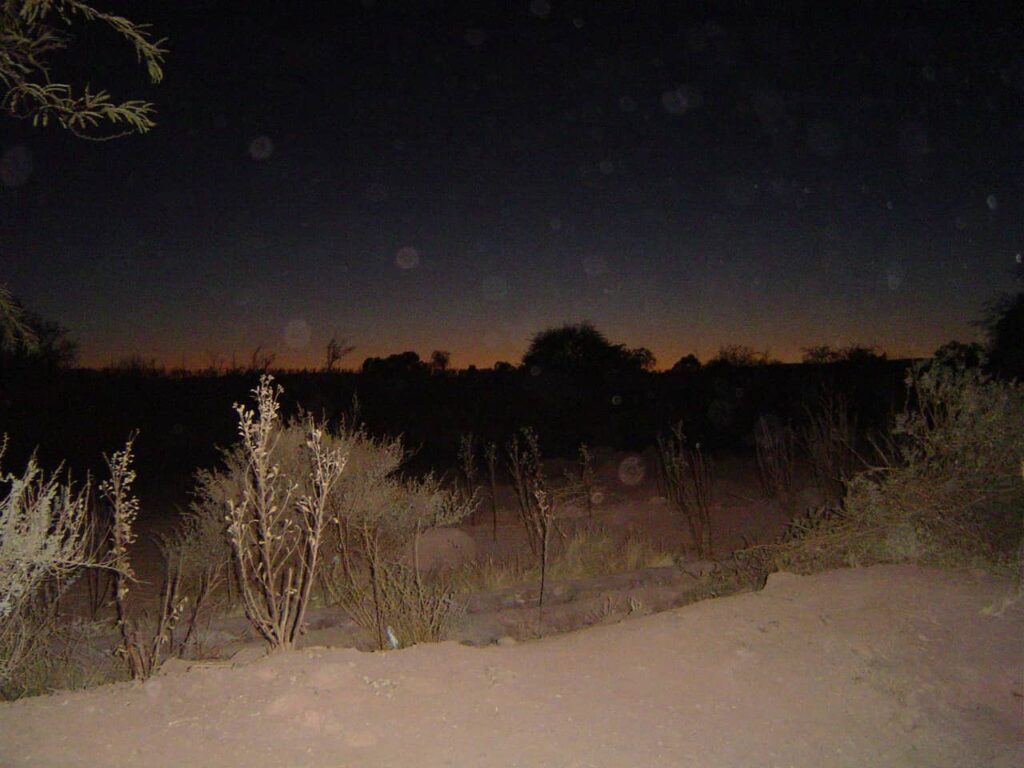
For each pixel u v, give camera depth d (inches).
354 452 355.3
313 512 235.8
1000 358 644.1
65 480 616.1
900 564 281.6
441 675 184.5
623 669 194.5
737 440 846.5
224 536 298.8
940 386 323.3
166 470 720.3
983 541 283.9
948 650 212.2
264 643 260.2
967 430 301.7
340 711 165.2
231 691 171.6
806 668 199.3
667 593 324.5
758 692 187.5
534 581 368.8
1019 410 301.3
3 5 165.5
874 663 204.4
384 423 1003.9
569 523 476.1
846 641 213.8
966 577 264.5
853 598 244.2
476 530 469.7
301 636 261.0
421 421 1053.8
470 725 163.8
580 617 306.8
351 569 323.0
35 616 231.9
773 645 210.7
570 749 158.2
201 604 265.6
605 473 662.5
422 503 370.6
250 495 238.8
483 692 178.1
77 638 244.1
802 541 309.6
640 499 551.8
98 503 484.4
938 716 184.2
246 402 1013.8
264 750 150.9
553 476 649.0
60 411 884.6
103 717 160.9
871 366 1161.4
